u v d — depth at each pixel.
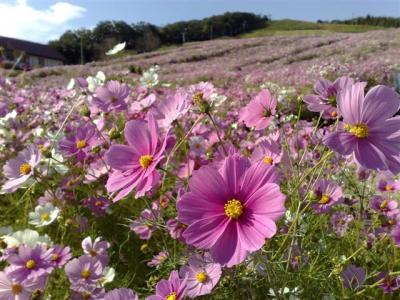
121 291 1.55
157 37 61.09
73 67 24.11
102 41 53.59
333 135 1.36
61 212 2.51
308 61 19.23
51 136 3.19
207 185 1.30
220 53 29.12
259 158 2.03
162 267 2.18
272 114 2.01
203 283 1.62
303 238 1.86
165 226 1.92
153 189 2.12
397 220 2.40
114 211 2.89
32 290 1.72
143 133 1.52
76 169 2.94
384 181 2.81
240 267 1.72
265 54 26.28
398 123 1.39
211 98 3.47
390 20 75.50
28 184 2.69
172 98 1.92
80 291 1.81
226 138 3.44
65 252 1.88
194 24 69.94
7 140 3.43
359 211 2.46
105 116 3.65
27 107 5.01
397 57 15.44
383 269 2.31
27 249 1.77
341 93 1.40
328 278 1.82
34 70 21.44
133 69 21.86
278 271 1.70
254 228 1.22
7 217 2.95
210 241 1.24
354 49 21.27
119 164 1.51
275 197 1.24
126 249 2.66
